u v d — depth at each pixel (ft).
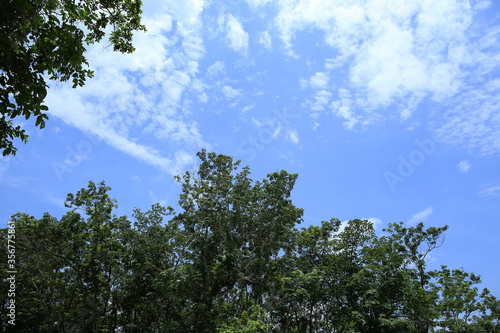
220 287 98.84
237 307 92.02
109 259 99.76
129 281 104.12
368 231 98.32
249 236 96.48
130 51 40.11
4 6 20.86
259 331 73.56
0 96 23.49
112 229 106.93
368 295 86.28
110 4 36.47
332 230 99.04
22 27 21.68
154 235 107.34
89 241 103.30
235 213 95.35
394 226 110.93
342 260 95.40
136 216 111.65
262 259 88.38
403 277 88.69
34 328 114.21
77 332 101.71
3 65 22.84
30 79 23.48
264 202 96.53
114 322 108.06
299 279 86.69
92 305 98.07
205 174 103.60
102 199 103.65
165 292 95.40
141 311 102.83
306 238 98.02
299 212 97.66
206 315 88.63
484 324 93.91
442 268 106.63
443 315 99.30
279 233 93.61
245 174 100.01
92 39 36.55
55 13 26.13
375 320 82.94
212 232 100.17
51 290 102.94
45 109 24.47
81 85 28.30
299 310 95.76
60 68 26.89
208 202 97.19
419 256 106.93
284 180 96.68
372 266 90.48
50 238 100.78
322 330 99.04
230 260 96.27
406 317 89.71
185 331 91.15
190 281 91.35
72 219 100.37
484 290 103.19
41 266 98.17
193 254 98.63
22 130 25.75
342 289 92.73
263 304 88.63
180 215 102.12
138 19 39.06
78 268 103.35
